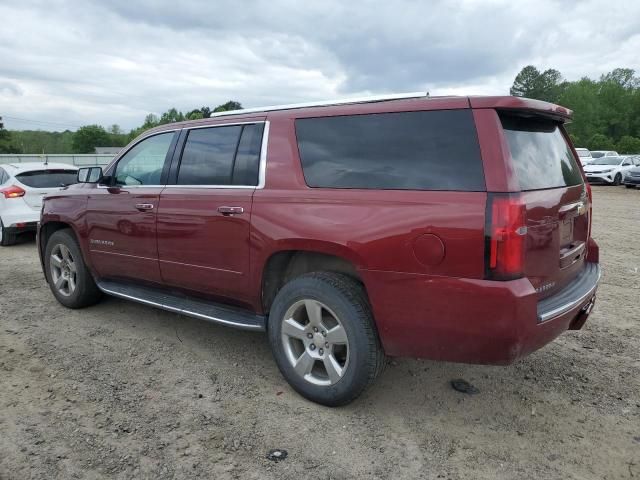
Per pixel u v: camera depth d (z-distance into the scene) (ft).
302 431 10.37
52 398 11.51
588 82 365.81
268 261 11.85
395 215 9.85
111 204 15.52
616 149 251.60
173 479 8.87
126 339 15.07
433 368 13.38
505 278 8.92
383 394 11.98
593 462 9.52
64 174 31.37
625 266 24.89
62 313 17.42
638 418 11.03
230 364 13.46
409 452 9.75
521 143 10.05
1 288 20.65
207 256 13.03
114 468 9.14
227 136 13.17
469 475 9.11
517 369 13.34
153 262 14.51
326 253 10.84
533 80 356.59
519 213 8.91
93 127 359.66
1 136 273.75
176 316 17.17
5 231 29.63
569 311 10.16
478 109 9.52
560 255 10.71
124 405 11.26
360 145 10.78
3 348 14.28
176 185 14.05
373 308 10.21
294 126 11.91
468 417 11.03
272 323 11.79
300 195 11.30
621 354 14.30
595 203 56.13
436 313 9.53
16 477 8.84
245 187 12.38
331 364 10.96
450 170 9.55
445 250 9.29
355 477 9.01
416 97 10.87
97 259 16.30
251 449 9.75
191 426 10.48
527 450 9.87
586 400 11.78
